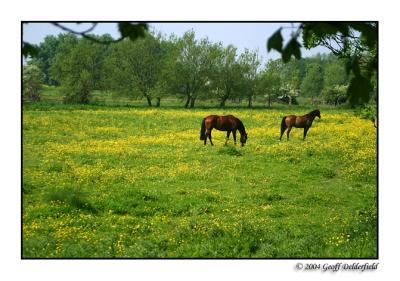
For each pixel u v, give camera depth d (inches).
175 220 493.7
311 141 1120.8
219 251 378.3
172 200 563.8
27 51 173.5
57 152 872.9
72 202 515.8
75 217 475.8
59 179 652.1
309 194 612.4
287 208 548.4
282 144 1058.1
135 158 845.8
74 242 399.5
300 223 485.7
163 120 1539.1
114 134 1176.2
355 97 142.2
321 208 557.0
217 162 829.2
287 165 812.6
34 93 2285.9
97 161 807.1
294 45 136.3
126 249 383.2
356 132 1264.8
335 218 502.6
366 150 932.0
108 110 1914.4
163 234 431.5
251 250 390.3
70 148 925.2
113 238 408.5
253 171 763.4
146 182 669.3
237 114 1882.4
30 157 817.5
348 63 144.0
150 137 1131.3
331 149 954.1
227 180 696.4
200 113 1886.1
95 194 584.7
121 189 617.9
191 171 738.2
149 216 504.7
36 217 467.8
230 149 915.4
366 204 576.1
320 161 852.6
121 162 806.5
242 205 565.0
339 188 665.0
